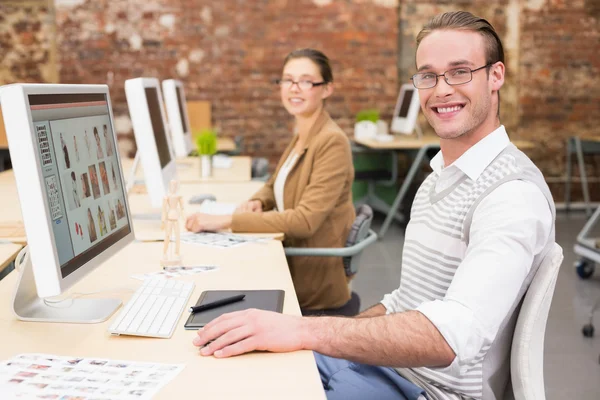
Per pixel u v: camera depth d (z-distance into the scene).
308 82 2.69
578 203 7.05
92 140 1.57
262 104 6.74
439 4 6.77
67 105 1.43
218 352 1.23
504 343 1.38
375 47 6.72
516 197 1.28
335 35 6.68
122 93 6.54
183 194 3.30
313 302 2.54
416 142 5.93
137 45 6.51
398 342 1.19
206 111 6.61
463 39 1.41
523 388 1.31
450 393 1.40
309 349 1.25
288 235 2.42
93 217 1.51
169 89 3.81
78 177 1.45
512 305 1.34
